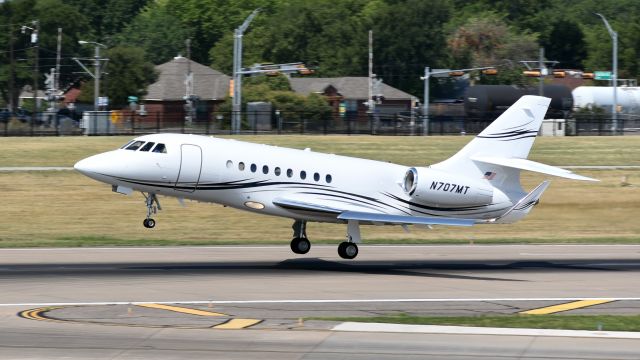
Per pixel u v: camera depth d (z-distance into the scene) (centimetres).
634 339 7056
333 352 6512
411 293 9269
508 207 12138
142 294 8894
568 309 8500
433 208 12000
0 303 8306
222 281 9794
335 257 12206
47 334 6944
